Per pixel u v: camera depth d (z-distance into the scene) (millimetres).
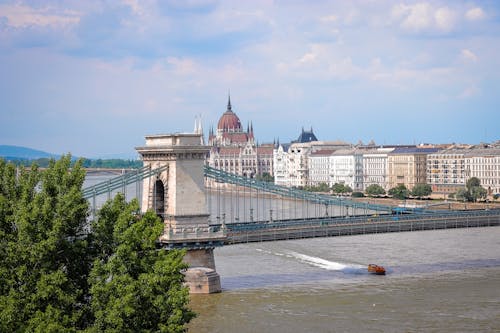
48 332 88688
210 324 142000
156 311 100125
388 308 156125
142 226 105750
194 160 168750
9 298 92688
